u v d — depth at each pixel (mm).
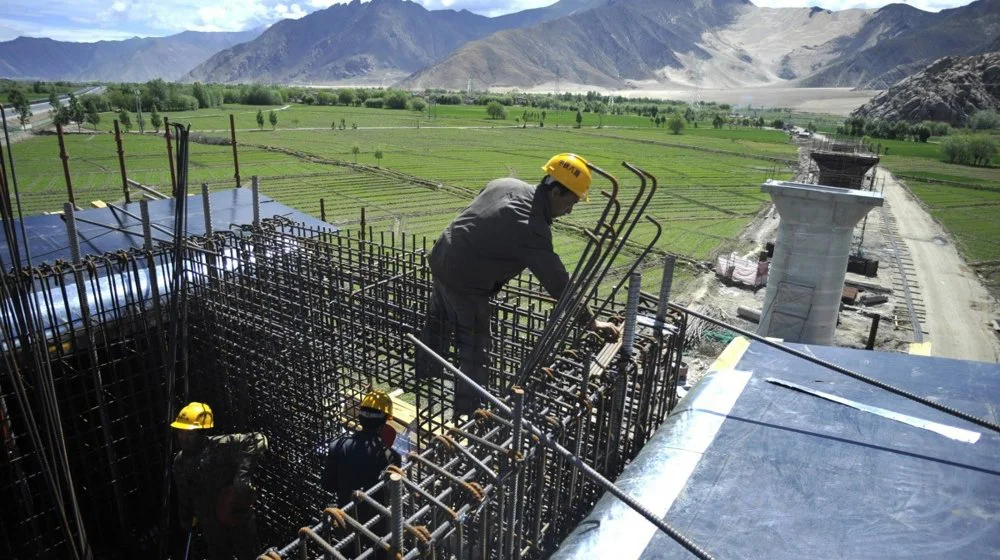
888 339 22312
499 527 3324
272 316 7188
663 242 33500
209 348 7980
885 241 36500
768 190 12930
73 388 7188
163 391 7461
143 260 8047
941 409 3410
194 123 91062
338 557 2697
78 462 7355
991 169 68875
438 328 5844
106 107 108562
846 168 27188
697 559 2574
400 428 9281
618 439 4555
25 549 6945
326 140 74875
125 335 7371
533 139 88438
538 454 3643
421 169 54938
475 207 5012
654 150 79125
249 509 5930
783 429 3416
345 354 7402
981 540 2559
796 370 4141
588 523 2906
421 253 7215
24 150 56688
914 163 72625
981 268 31844
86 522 7445
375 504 2961
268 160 55844
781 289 13391
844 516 2729
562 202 4797
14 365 5129
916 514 2727
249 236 8508
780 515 2752
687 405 3713
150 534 7844
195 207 10211
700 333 19938
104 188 40469
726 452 3219
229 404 7973
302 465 7457
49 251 8188
